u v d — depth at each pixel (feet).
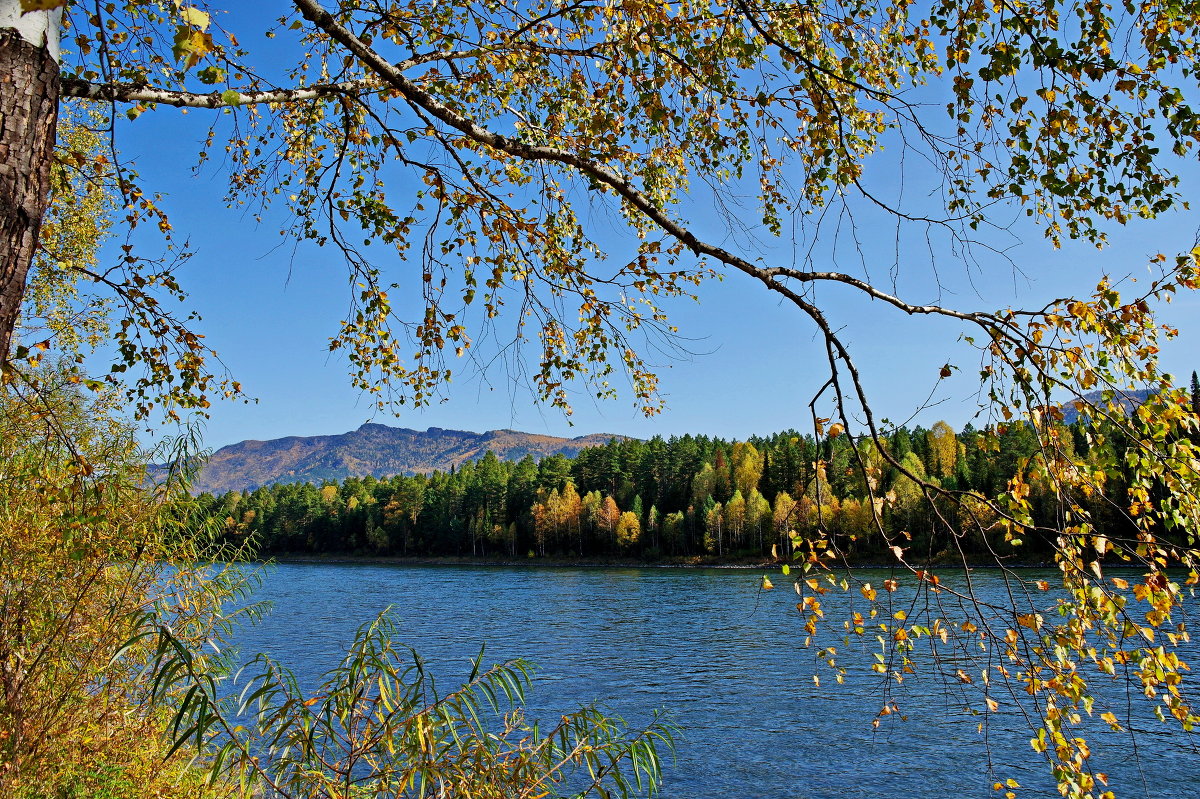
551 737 13.29
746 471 277.64
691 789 42.45
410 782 11.32
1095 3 10.54
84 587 18.38
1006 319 10.30
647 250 13.79
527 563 298.76
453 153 12.46
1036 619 9.79
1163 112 10.32
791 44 13.34
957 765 45.03
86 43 11.50
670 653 81.56
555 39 13.74
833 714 55.83
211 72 8.97
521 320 15.69
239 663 44.80
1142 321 9.71
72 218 21.52
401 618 113.70
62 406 18.44
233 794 18.22
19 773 16.24
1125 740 45.75
